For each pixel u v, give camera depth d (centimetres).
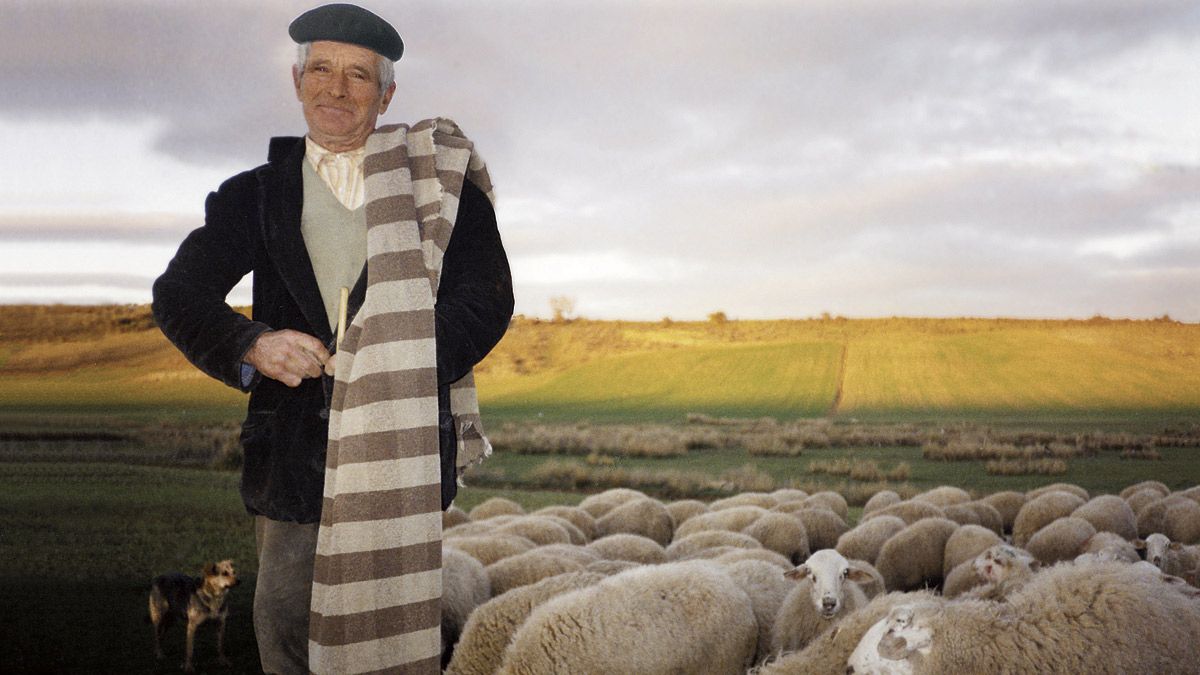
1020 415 5019
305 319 225
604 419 5456
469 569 706
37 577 1145
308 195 230
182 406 5541
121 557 1311
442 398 223
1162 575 439
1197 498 1434
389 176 213
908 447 3772
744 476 2753
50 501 1992
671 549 934
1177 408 5194
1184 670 395
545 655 481
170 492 2209
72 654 779
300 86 230
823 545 1235
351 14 226
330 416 204
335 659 195
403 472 199
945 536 1034
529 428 4719
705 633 522
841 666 458
